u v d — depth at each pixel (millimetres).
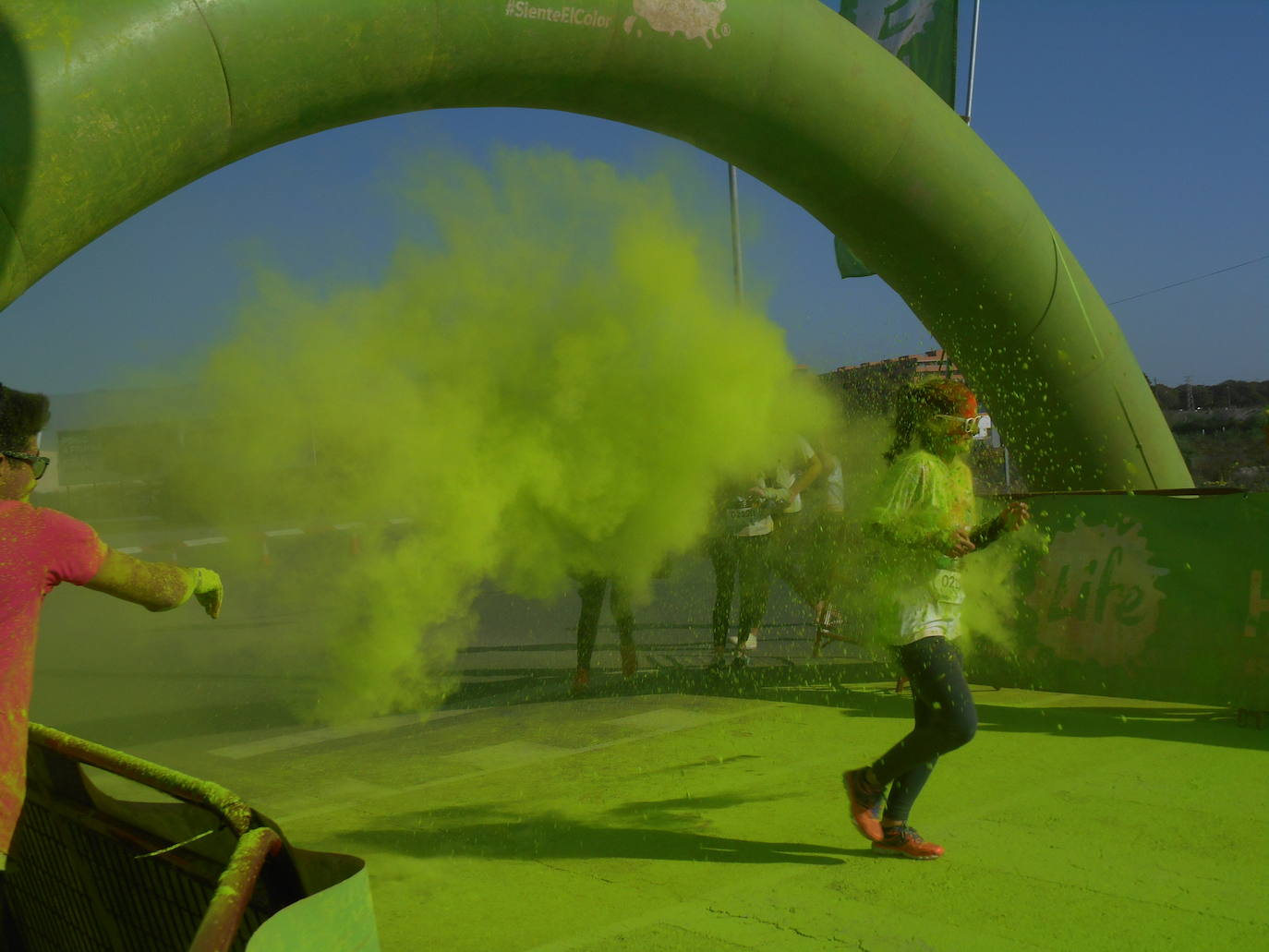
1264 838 3842
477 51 4742
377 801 4719
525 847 4035
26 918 2656
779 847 3932
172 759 5684
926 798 4418
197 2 3865
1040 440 7105
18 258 3639
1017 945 3031
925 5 8328
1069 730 5434
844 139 5832
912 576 3682
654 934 3164
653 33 5125
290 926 1538
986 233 6344
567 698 6816
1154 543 5664
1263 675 5277
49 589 2279
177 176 4109
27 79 3525
